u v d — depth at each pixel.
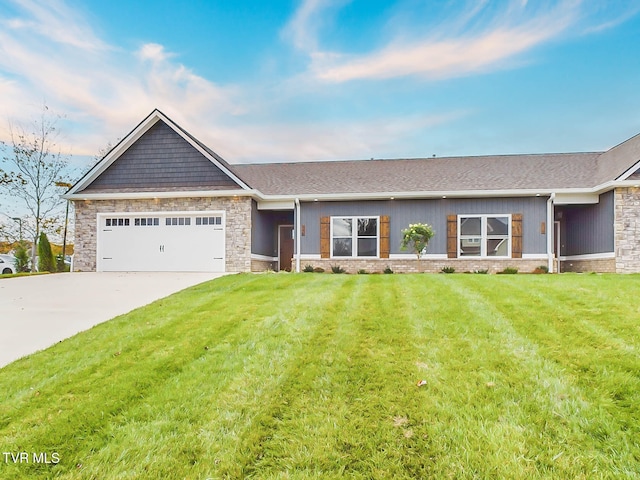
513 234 13.76
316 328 5.38
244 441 3.03
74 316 7.22
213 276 12.31
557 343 4.48
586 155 16.30
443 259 14.07
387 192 13.98
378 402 3.46
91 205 14.99
